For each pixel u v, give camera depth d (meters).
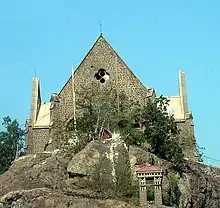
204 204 67.12
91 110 75.00
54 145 75.12
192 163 70.31
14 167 63.72
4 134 98.31
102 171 58.78
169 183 59.56
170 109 82.38
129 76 78.56
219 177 72.75
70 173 59.38
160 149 66.81
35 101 84.19
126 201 56.12
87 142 66.81
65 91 78.50
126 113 73.12
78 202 53.94
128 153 61.59
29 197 55.16
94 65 79.50
